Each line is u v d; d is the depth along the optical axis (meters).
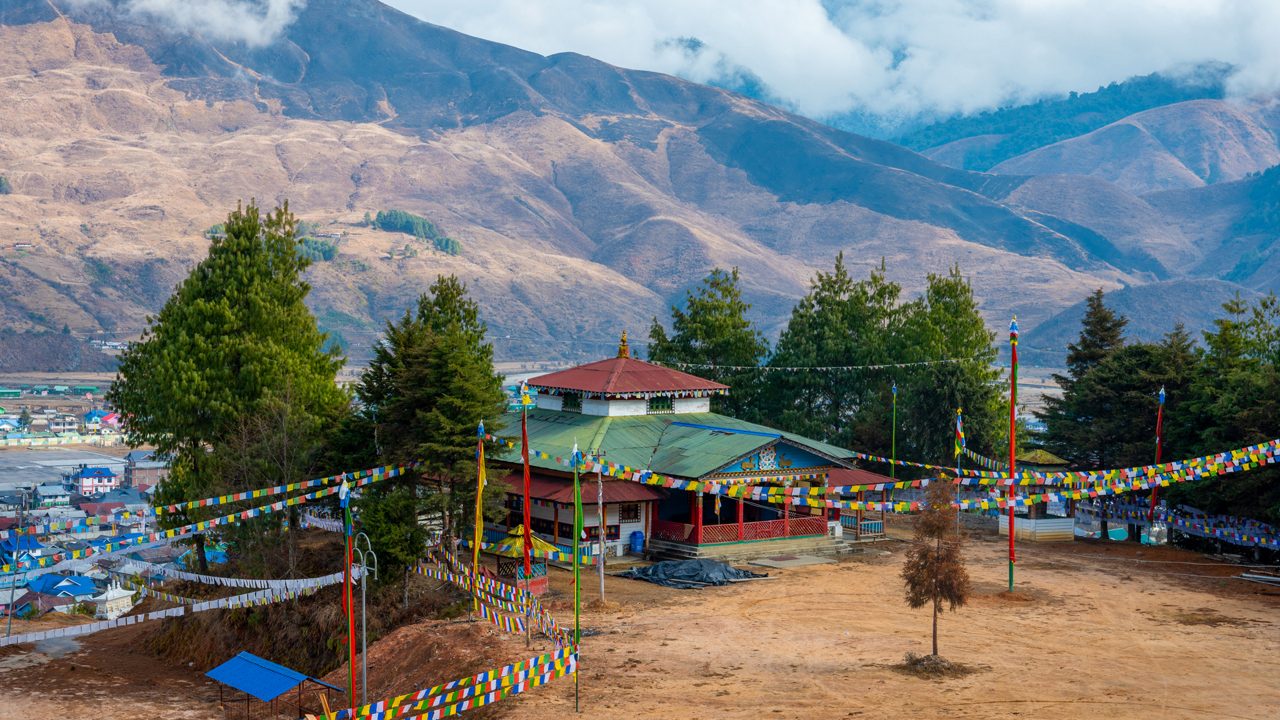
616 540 63.50
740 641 44.84
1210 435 65.69
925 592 40.59
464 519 52.38
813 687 38.34
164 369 58.75
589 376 74.00
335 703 42.53
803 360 102.94
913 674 39.75
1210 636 45.44
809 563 62.84
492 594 45.94
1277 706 36.00
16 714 46.50
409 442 52.25
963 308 98.75
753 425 74.12
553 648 41.69
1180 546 69.88
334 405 59.75
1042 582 57.25
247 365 59.00
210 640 55.84
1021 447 84.19
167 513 55.62
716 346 101.62
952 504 42.31
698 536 62.34
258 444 55.22
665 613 50.00
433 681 40.38
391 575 50.09
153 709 46.97
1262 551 64.12
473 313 69.88
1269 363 76.25
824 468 68.25
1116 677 39.25
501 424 53.66
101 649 60.91
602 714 35.81
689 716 35.44
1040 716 35.03
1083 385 78.69
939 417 85.44
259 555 54.66
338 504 55.34
